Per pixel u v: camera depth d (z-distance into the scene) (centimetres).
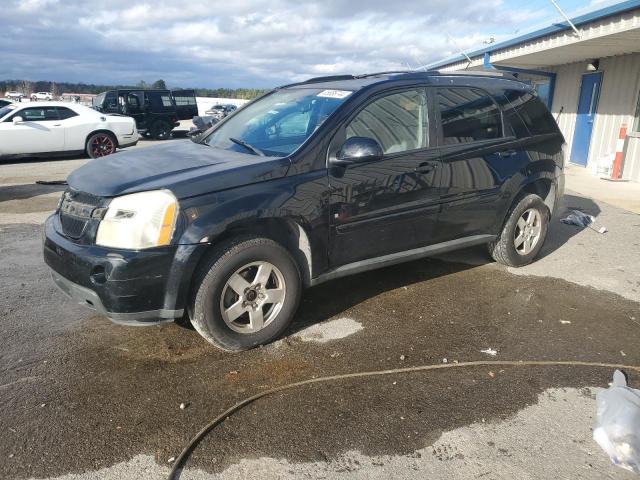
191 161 380
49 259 358
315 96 436
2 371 336
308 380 328
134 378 329
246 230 355
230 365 346
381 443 273
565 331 402
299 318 418
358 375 334
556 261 565
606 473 253
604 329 406
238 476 250
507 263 535
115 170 371
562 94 1430
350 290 476
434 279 505
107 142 1531
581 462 261
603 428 277
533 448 271
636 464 256
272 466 256
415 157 422
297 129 405
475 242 491
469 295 468
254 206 343
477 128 475
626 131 1088
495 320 419
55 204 836
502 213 499
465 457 264
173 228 321
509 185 492
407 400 310
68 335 384
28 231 667
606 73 1205
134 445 270
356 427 285
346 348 371
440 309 438
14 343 371
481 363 351
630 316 430
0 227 686
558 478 250
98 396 310
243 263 346
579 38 966
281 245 362
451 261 559
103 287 319
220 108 4188
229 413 294
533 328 406
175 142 487
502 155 486
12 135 1365
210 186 335
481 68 1620
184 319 408
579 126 1336
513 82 525
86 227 334
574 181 1088
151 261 318
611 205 849
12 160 1495
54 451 264
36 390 315
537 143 521
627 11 827
